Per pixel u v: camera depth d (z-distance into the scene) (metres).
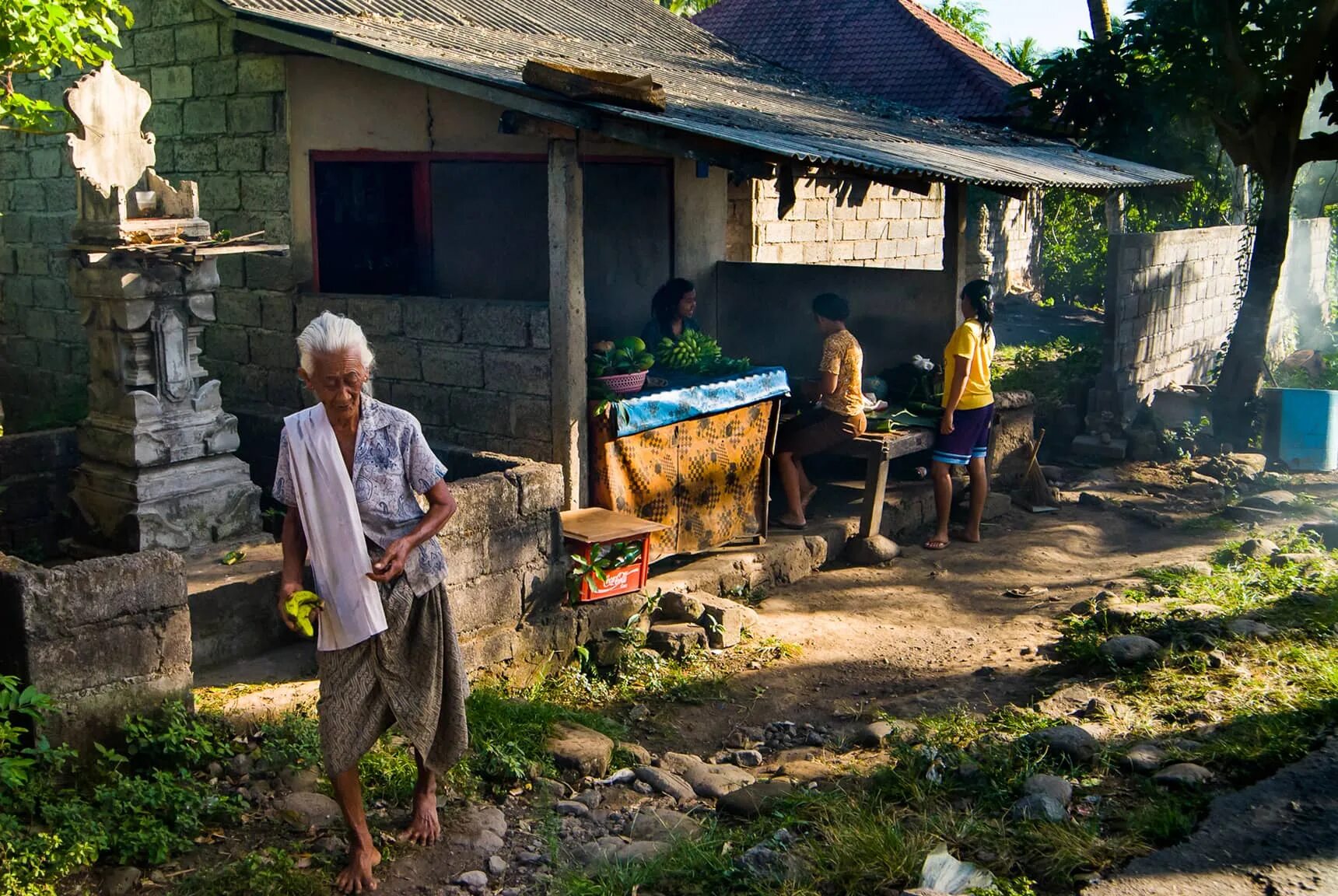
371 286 9.77
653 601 6.91
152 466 6.84
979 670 6.54
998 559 8.84
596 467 7.41
